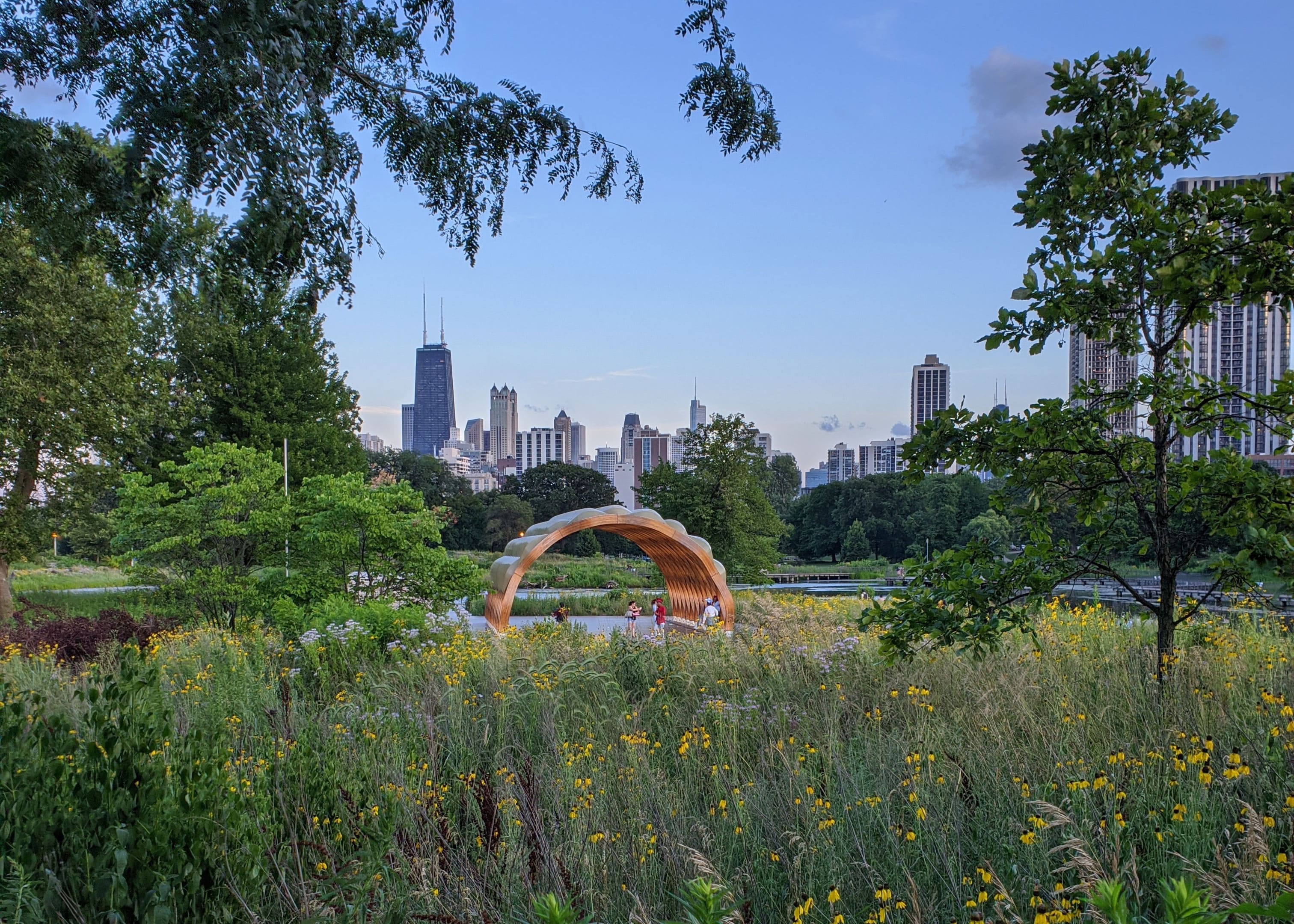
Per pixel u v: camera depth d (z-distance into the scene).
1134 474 5.89
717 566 19.08
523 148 7.81
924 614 5.61
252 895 3.11
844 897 3.34
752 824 4.13
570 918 1.94
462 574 16.44
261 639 12.35
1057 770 4.23
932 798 4.10
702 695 7.34
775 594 26.55
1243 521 5.24
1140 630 9.20
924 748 4.78
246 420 32.19
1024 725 5.13
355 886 3.11
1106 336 5.60
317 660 9.16
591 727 6.31
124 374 24.97
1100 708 5.37
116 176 6.50
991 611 5.63
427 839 4.04
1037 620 9.80
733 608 18.97
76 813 3.04
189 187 5.90
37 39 6.35
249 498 18.20
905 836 3.55
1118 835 3.22
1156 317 5.55
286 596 15.93
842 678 7.47
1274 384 4.74
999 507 6.09
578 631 13.18
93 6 6.00
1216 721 4.95
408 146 7.46
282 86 5.80
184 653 10.79
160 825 3.00
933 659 6.98
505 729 6.36
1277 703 4.77
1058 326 5.34
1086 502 5.94
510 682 7.55
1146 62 5.42
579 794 4.64
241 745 5.43
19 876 2.71
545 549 17.98
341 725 6.05
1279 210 4.29
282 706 6.49
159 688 3.87
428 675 8.55
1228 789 3.75
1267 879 2.81
